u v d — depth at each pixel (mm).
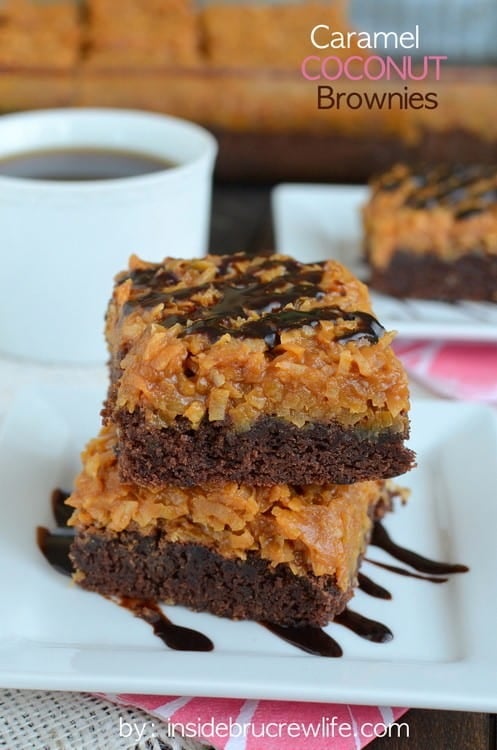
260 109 516
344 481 296
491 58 595
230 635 295
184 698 277
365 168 531
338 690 268
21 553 310
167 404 286
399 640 292
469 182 451
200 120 521
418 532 322
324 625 297
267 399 288
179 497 297
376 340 289
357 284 313
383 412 289
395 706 272
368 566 312
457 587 304
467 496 328
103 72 519
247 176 535
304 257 440
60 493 329
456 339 385
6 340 385
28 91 517
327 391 287
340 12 598
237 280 312
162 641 292
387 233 427
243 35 570
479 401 372
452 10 602
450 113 514
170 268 318
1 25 571
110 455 304
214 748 275
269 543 296
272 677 271
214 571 300
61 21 583
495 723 279
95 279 370
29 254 365
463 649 287
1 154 400
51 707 278
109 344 316
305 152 527
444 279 432
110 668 273
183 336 287
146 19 587
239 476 294
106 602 302
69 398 354
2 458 334
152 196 365
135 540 301
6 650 279
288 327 288
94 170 394
